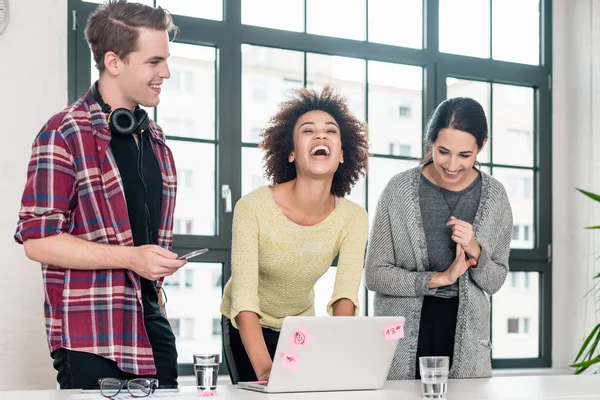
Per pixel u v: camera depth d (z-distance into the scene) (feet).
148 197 7.52
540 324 16.74
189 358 14.28
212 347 14.39
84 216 7.09
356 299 8.00
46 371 11.84
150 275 6.68
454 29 16.21
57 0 12.37
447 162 8.66
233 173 13.98
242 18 14.24
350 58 15.14
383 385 6.92
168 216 7.82
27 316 11.79
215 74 14.05
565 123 16.97
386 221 9.21
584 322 16.35
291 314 8.58
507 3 16.76
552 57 17.04
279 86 14.53
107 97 7.36
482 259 8.70
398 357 8.88
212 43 13.94
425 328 8.93
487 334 9.06
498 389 6.74
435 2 15.90
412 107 15.70
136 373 7.12
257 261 7.73
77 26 12.71
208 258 13.73
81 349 6.95
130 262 6.72
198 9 13.96
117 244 7.13
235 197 13.97
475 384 7.15
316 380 6.40
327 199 8.12
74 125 7.08
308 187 7.89
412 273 8.78
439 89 15.84
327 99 8.31
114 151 7.31
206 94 13.99
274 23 14.52
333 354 6.38
